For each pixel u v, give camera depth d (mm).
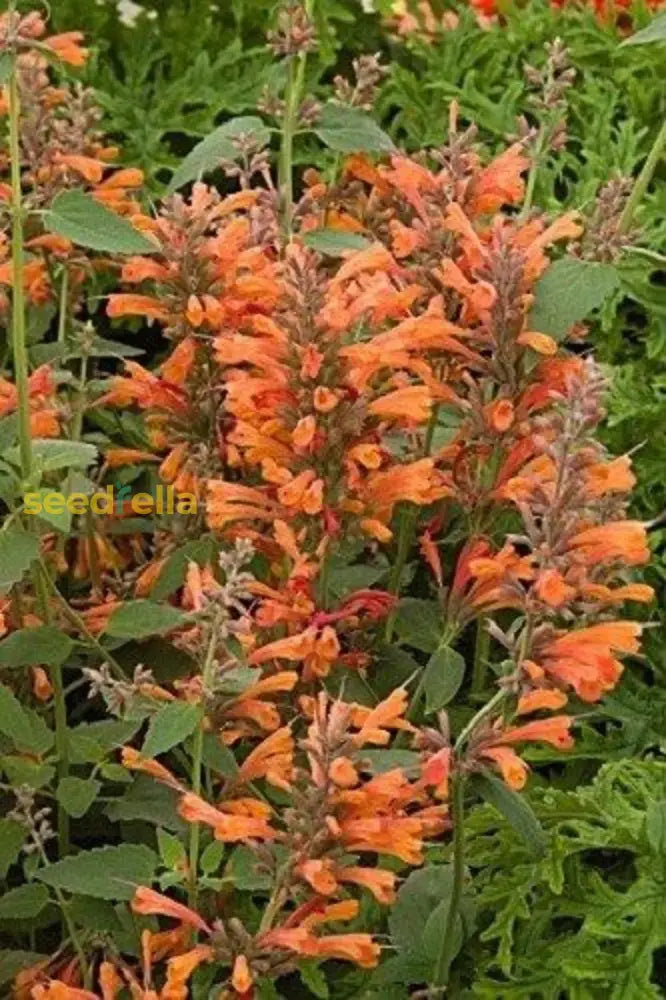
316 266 2225
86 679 2375
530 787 2525
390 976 2193
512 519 2664
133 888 1990
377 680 2404
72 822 2391
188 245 2357
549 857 2174
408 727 1981
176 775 2484
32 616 2391
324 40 3918
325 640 2162
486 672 2635
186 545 2357
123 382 2453
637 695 2684
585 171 3535
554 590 1892
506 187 2375
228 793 2119
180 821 2170
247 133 2625
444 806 1975
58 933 2422
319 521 2256
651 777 2363
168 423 2475
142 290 3090
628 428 3098
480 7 4137
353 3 4180
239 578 1881
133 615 2049
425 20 4203
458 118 3816
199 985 2025
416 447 2441
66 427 2596
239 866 1984
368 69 2871
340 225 2770
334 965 2289
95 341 2664
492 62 3869
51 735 2180
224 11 4195
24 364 2084
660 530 2893
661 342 3221
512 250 2162
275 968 1932
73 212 2068
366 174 2744
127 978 2092
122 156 3775
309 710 2107
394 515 2672
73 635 2436
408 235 2311
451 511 2604
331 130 2666
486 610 2279
